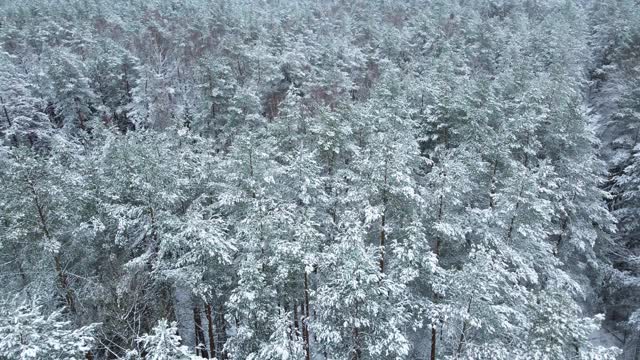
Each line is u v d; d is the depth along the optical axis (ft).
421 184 78.13
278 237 59.67
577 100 112.88
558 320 47.62
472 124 88.38
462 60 166.40
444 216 65.05
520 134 88.63
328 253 55.31
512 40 185.37
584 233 81.66
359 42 221.25
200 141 98.43
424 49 201.57
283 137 96.99
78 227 63.82
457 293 54.29
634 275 91.56
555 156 94.79
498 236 65.72
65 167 78.69
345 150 91.56
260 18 218.59
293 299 63.16
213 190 77.15
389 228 62.08
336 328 53.31
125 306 60.85
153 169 65.21
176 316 73.41
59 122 154.20
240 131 111.65
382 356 53.83
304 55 175.52
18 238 57.21
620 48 169.17
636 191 88.84
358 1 284.20
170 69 182.80
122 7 232.12
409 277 55.11
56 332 40.73
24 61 165.48
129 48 185.78
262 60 155.53
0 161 69.62
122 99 159.63
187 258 58.34
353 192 65.41
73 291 63.05
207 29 197.67
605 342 90.84
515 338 53.06
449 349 63.93
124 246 72.69
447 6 255.50
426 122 99.81
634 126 116.67
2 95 125.39
